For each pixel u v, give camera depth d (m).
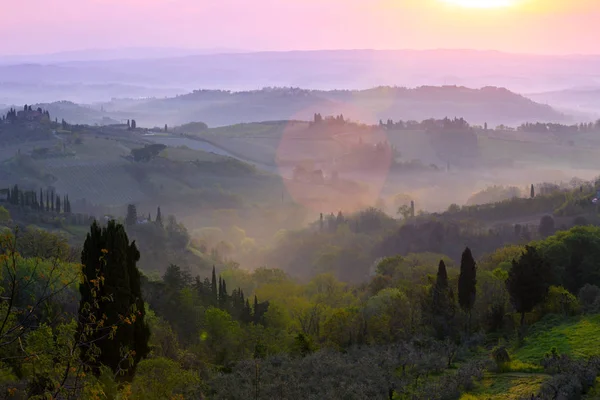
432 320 73.19
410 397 49.03
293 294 127.38
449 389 48.59
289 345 72.19
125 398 26.91
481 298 75.75
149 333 40.94
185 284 107.94
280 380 52.44
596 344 57.00
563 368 49.53
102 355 37.38
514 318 72.31
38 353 21.12
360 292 120.00
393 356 59.03
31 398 21.48
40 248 76.62
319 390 50.97
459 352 61.31
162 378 39.50
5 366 22.86
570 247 94.88
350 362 58.59
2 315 20.81
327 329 77.12
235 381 52.25
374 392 50.66
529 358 56.44
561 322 67.25
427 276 90.00
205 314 77.50
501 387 47.94
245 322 95.38
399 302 76.56
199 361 57.62
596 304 70.94
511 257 102.81
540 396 43.25
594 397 43.00
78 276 24.48
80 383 21.66
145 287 91.50
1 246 20.77
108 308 37.78
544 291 68.88
